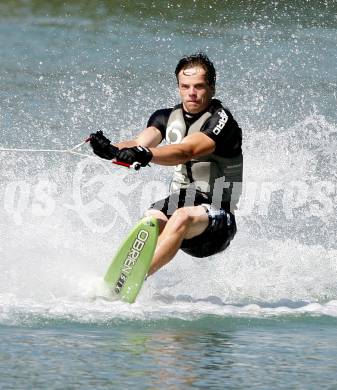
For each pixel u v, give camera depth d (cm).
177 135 2216
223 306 2134
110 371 1497
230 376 1496
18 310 1936
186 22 5797
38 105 4062
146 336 1767
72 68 4822
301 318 2027
